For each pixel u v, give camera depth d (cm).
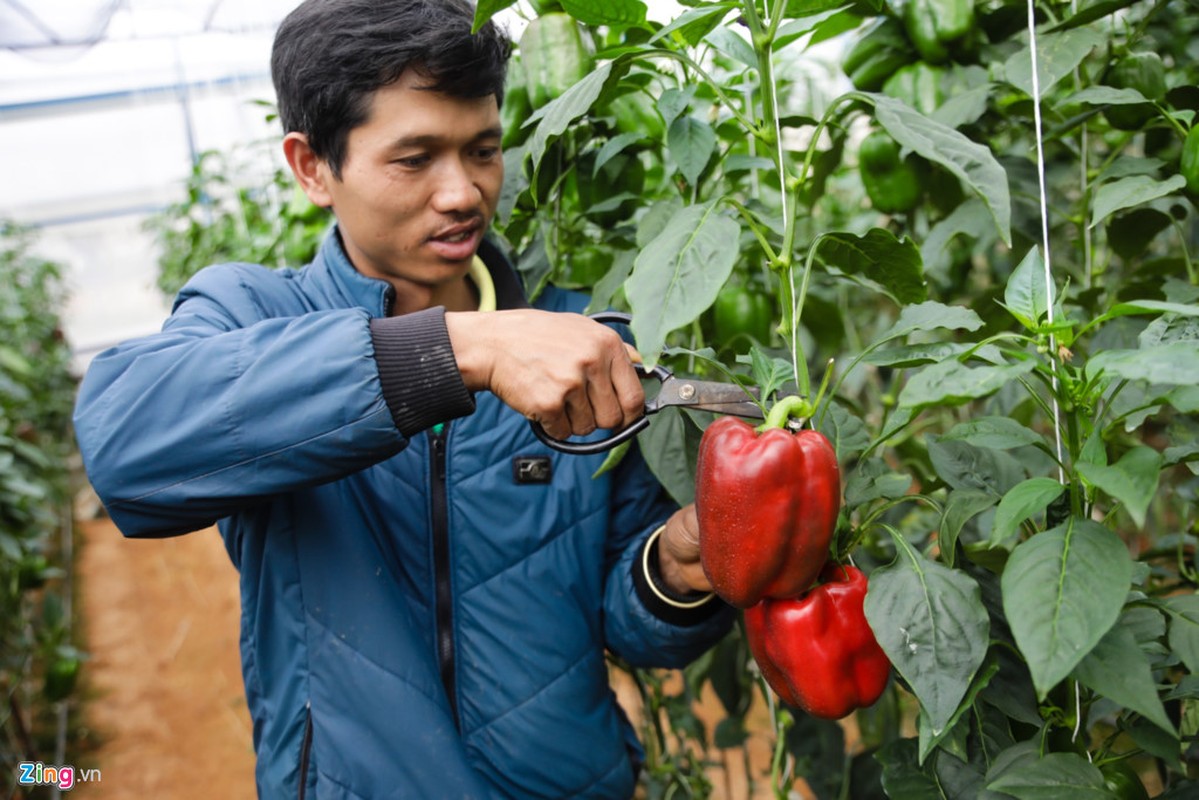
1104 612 74
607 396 99
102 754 334
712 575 95
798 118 150
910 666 86
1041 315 91
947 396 78
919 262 105
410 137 108
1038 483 84
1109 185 109
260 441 97
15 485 307
